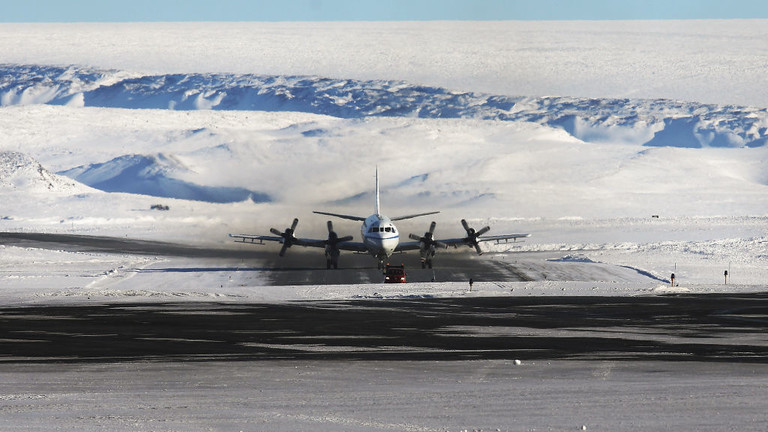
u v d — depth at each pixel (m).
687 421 71.00
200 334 139.75
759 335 136.25
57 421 72.06
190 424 70.88
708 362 106.75
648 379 93.50
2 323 155.88
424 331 143.38
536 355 114.25
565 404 78.88
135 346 124.69
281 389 88.12
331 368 103.12
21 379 95.50
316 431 68.19
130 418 73.31
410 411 76.00
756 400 80.25
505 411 75.88
